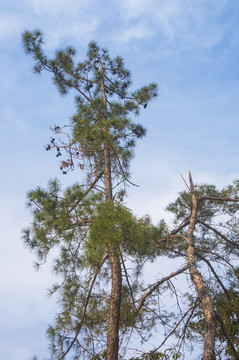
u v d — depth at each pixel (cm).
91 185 926
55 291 807
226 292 880
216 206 1058
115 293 793
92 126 938
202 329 891
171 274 911
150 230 820
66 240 809
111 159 1034
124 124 963
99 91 1148
